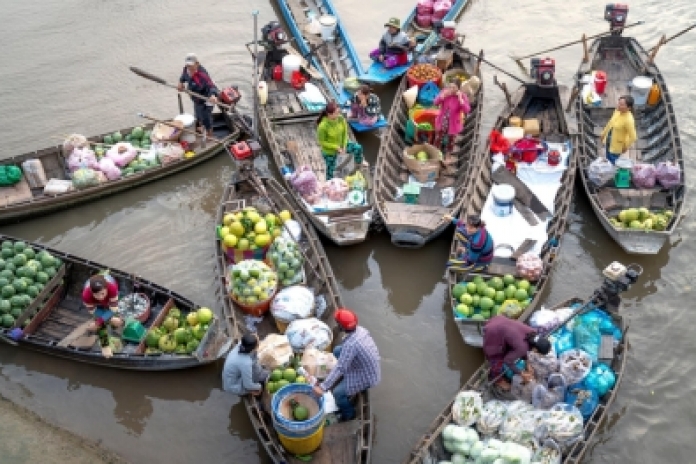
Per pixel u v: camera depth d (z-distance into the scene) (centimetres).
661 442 1255
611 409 1300
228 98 1839
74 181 1683
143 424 1312
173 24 2369
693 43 2208
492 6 2442
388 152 1708
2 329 1359
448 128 1717
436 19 2228
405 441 1268
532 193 1645
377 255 1608
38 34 2317
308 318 1338
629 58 2036
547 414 1162
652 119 1841
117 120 1992
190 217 1720
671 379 1347
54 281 1451
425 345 1437
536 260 1419
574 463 1131
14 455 1248
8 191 1688
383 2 2475
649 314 1469
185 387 1358
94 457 1252
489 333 1205
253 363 1169
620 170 1639
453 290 1406
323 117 1606
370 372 1164
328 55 2128
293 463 1152
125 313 1389
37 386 1364
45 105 2045
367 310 1514
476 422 1172
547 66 1841
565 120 1798
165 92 2100
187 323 1358
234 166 1823
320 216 1544
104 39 2300
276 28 2008
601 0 2459
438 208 1605
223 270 1460
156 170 1739
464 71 2030
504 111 1831
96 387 1363
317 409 1138
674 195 1600
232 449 1272
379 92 2094
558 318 1323
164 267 1598
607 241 1602
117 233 1681
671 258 1573
